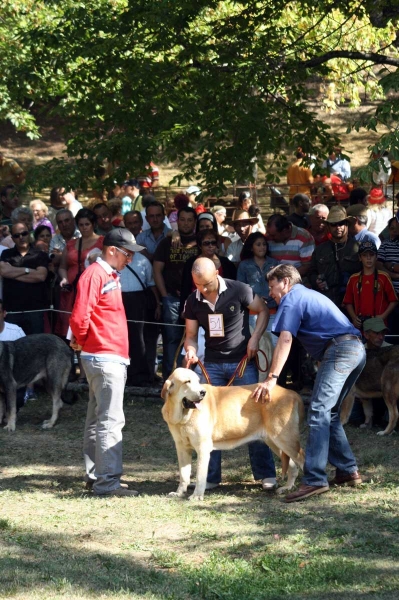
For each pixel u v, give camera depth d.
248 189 23.61
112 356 8.53
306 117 14.72
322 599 5.89
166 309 12.51
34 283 12.84
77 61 16.30
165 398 8.29
